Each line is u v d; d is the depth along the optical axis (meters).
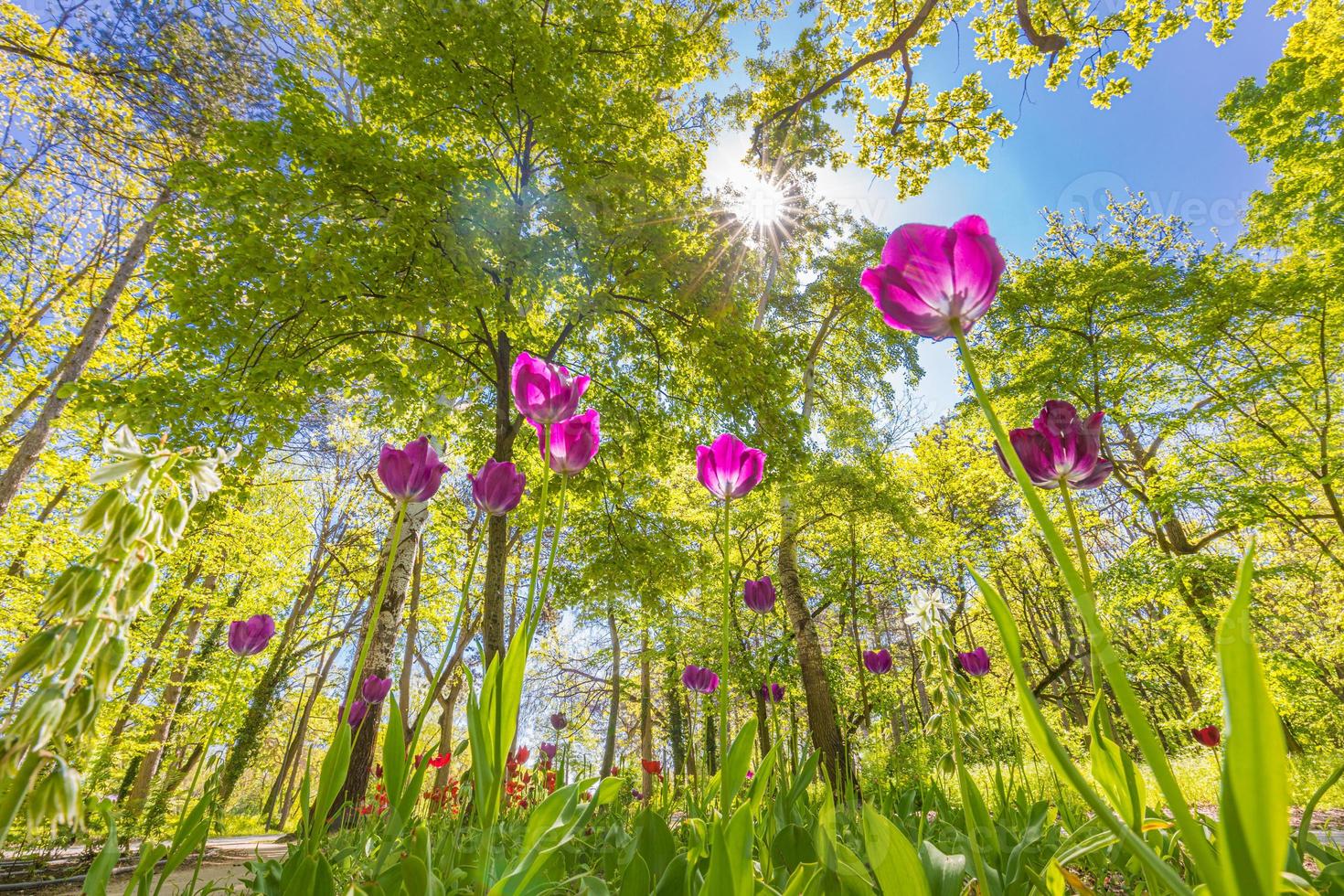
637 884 1.27
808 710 10.65
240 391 6.52
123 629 0.67
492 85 8.68
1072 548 13.36
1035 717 0.64
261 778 22.27
